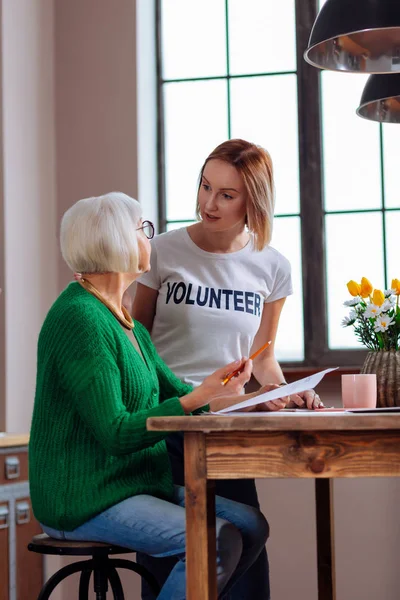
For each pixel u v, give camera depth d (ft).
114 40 12.92
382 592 11.64
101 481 6.52
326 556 8.17
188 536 5.43
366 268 12.67
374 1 6.79
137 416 6.28
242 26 13.34
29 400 12.03
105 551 6.51
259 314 8.81
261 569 8.25
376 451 5.21
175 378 7.84
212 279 8.58
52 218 12.80
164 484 7.14
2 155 11.91
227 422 5.23
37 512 6.62
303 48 13.08
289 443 5.32
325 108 12.98
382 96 8.36
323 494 8.18
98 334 6.52
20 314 11.97
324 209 12.85
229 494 8.36
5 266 11.78
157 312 8.67
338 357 12.49
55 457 6.56
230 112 13.28
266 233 8.41
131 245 6.99
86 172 12.82
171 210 13.33
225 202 8.21
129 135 12.75
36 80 12.64
